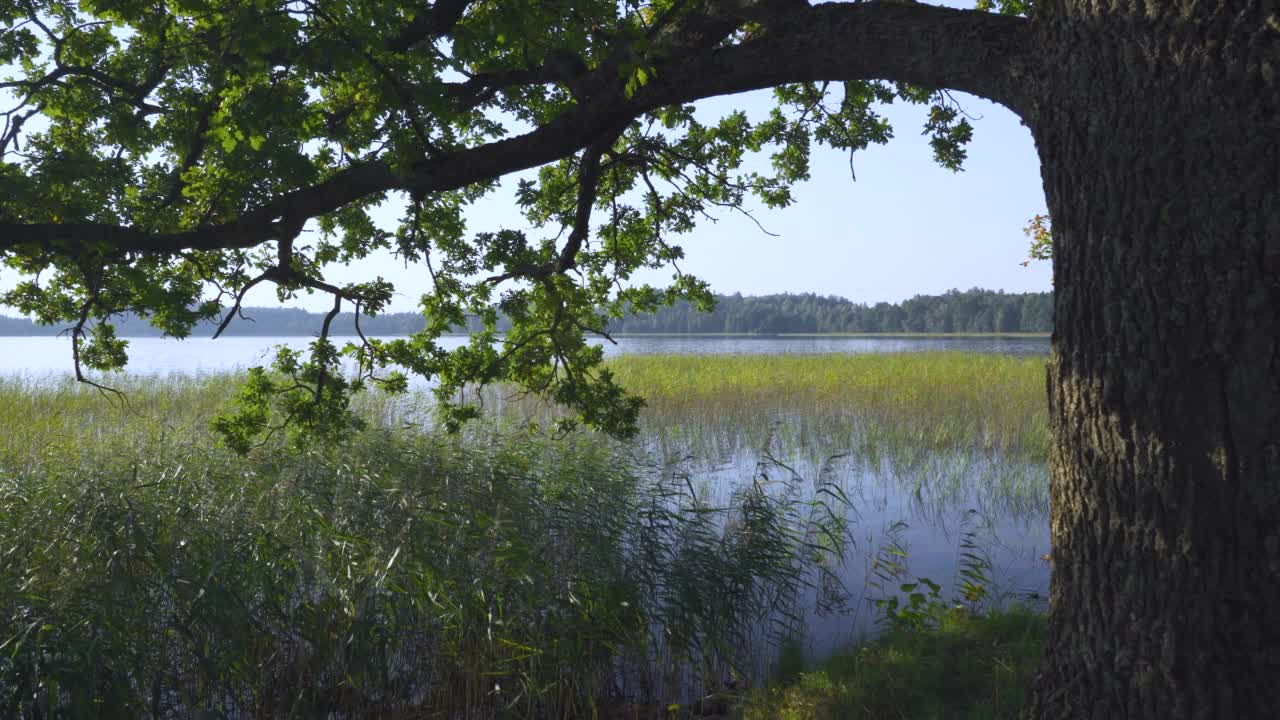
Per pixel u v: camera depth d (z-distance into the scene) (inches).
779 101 295.9
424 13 195.8
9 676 173.2
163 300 213.0
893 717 184.7
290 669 220.8
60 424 510.9
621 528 285.4
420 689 226.4
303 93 200.4
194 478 299.1
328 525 254.4
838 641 242.8
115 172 203.0
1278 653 103.3
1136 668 111.6
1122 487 112.3
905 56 138.1
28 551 229.6
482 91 237.3
